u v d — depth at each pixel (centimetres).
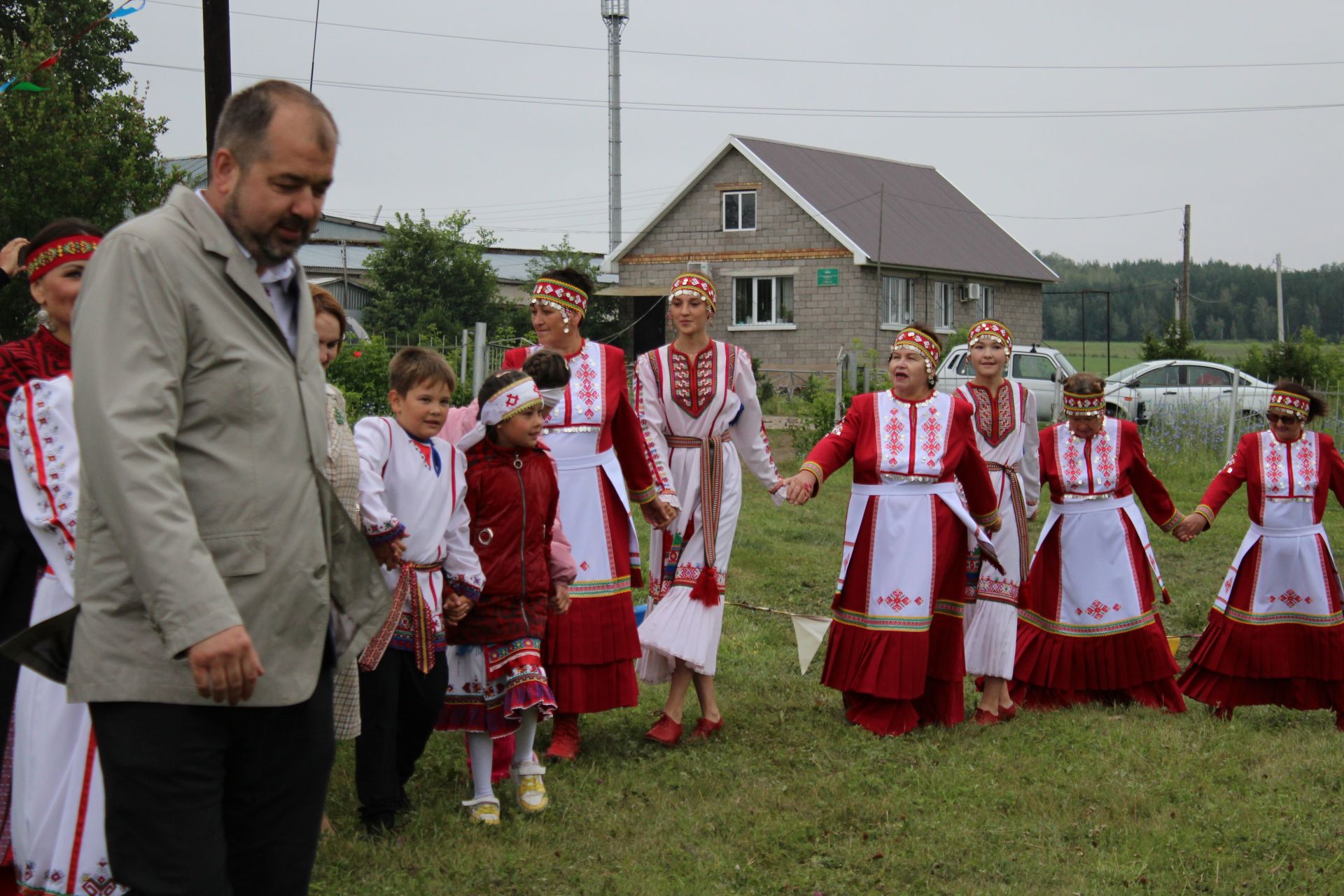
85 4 1828
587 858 447
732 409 618
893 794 515
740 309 3167
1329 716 684
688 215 3206
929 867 443
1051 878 433
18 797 342
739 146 3105
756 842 462
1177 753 575
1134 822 486
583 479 570
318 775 295
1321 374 2603
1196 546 1195
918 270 3145
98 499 256
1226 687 684
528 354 588
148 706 267
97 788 329
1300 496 671
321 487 288
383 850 443
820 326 3067
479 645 486
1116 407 2200
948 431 627
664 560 623
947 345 2780
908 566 619
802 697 674
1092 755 569
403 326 3167
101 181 1474
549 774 540
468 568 472
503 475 486
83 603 268
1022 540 694
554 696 555
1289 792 520
